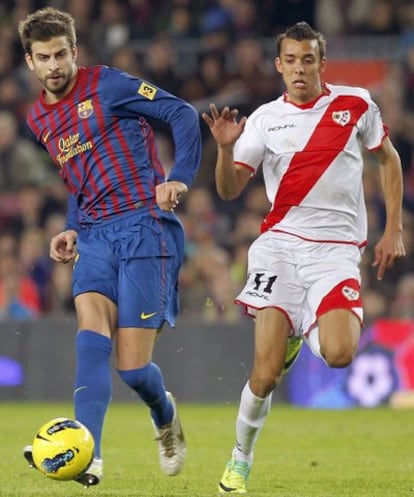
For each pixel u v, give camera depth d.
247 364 48.56
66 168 23.06
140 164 22.83
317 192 23.28
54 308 52.72
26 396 49.19
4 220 57.44
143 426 39.25
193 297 51.59
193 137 22.31
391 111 58.88
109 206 22.70
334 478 26.09
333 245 23.22
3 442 33.53
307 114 23.53
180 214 57.09
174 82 60.50
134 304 22.05
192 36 63.75
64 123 22.86
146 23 64.94
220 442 34.47
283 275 23.05
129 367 21.97
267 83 59.34
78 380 21.03
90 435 19.78
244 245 53.28
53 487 23.72
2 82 62.38
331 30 64.56
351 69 63.03
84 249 22.59
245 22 64.12
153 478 25.88
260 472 27.25
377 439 35.72
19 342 49.38
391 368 48.88
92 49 63.53
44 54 22.38
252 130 23.77
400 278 53.00
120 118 22.77
